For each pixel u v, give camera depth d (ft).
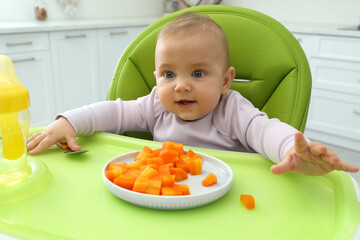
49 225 1.45
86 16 10.48
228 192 1.78
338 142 8.25
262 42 3.04
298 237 1.41
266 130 2.23
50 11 9.64
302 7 9.68
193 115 2.67
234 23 3.11
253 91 3.08
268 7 10.35
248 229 1.45
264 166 2.11
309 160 1.57
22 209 1.57
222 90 2.83
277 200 1.71
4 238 1.36
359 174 6.73
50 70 8.16
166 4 12.20
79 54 8.70
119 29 9.47
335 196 1.75
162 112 3.10
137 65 3.44
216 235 1.41
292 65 2.93
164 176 1.69
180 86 2.50
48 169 1.91
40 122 8.32
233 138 2.83
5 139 1.61
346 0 8.86
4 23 8.33
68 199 1.67
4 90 1.50
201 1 10.89
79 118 2.51
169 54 2.50
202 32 2.51
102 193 1.74
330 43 7.73
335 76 7.85
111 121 2.90
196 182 1.82
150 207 1.57
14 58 7.36
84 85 9.07
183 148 2.26
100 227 1.45
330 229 1.47
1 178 1.71
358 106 7.65
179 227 1.46
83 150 2.24
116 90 3.43
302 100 2.85
